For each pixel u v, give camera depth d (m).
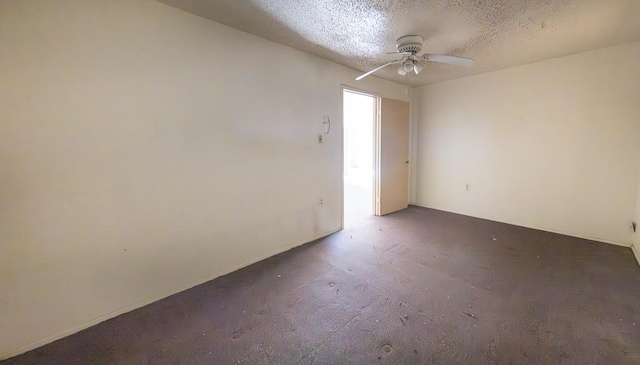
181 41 2.05
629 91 2.82
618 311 1.85
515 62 3.38
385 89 4.23
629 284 2.19
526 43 2.72
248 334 1.70
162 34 1.96
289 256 2.83
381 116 4.19
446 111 4.40
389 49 2.83
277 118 2.75
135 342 1.65
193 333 1.71
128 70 1.83
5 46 1.44
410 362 1.46
